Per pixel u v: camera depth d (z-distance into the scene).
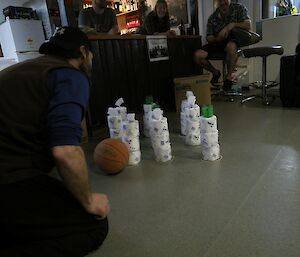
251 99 3.61
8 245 0.93
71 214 0.97
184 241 1.09
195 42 4.18
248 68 4.41
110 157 1.70
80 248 1.00
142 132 2.61
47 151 0.92
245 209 1.26
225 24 3.77
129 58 3.01
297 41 4.00
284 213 1.20
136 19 5.65
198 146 2.12
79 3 4.05
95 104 2.62
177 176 1.65
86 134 2.46
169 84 3.66
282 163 1.68
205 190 1.46
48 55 0.98
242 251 1.00
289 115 2.71
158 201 1.40
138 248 1.08
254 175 1.57
